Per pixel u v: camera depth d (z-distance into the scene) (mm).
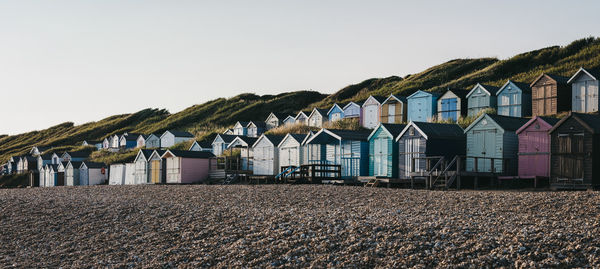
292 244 21891
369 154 46062
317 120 81125
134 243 24500
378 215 25672
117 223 28484
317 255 20484
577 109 50594
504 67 86000
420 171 39875
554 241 19484
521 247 19094
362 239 21594
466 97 59500
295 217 26281
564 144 33656
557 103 51719
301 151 52250
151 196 38500
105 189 47844
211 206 31359
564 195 27891
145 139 113188
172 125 133625
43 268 21766
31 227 28641
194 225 26594
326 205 29734
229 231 24938
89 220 29453
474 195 30281
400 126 45781
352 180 44594
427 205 28031
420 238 21203
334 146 48750
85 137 157375
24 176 109875
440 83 93938
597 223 21500
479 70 92625
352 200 30984
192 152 63156
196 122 132000
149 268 20875
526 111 55469
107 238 25719
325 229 23578
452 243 20281
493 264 18094
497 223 22625
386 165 44219
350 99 101812
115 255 22859
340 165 46938
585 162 32500
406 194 32344
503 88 56562
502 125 39719
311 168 45938
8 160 134625
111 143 126938
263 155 56594
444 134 42250
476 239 20469
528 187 36344
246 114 123000
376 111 69250
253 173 57750
